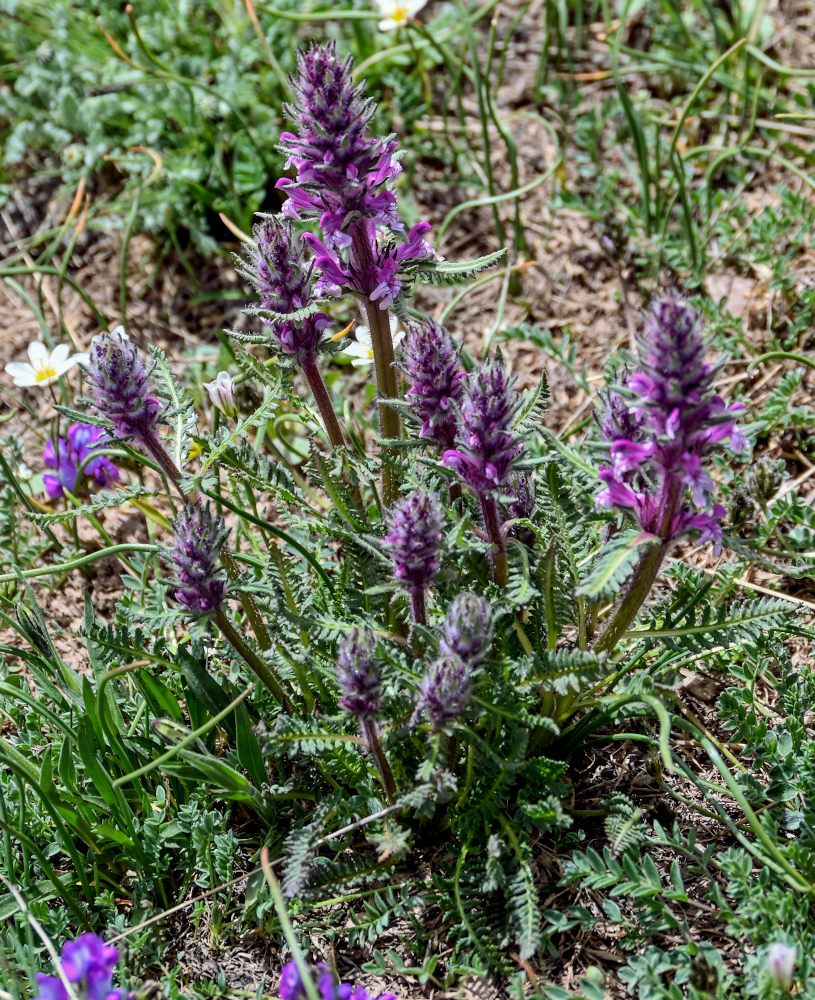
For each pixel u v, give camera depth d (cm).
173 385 75
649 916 69
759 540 78
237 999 70
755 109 91
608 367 84
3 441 89
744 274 90
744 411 65
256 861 72
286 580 74
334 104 69
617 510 68
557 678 69
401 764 72
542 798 70
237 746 72
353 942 70
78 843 74
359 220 71
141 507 83
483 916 70
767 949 67
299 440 88
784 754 72
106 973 67
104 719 72
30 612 76
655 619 74
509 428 69
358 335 83
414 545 68
